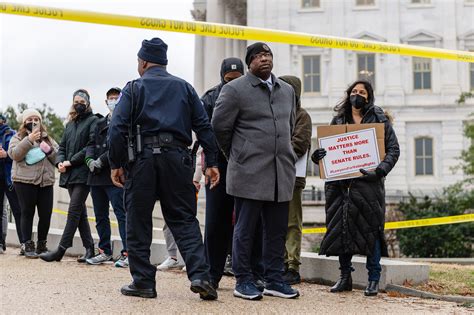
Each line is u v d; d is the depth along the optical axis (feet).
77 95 34.53
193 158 24.36
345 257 25.04
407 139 146.51
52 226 57.11
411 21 148.87
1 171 38.27
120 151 21.97
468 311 21.49
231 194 22.72
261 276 25.29
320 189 136.77
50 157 36.11
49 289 23.88
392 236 91.86
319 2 150.00
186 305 20.94
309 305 21.80
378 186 24.32
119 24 25.86
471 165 116.88
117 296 22.31
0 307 20.34
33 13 25.09
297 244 27.32
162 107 22.04
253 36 27.91
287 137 23.16
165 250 34.24
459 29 148.36
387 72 147.54
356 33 149.48
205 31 27.09
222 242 24.27
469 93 126.62
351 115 25.29
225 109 22.81
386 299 23.62
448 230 83.30
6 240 45.21
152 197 22.04
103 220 34.12
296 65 148.77
